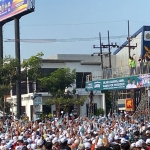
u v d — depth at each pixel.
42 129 31.12
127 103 53.19
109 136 23.64
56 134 28.06
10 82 57.88
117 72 45.88
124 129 28.78
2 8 66.31
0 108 58.19
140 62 45.06
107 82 45.97
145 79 39.72
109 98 72.31
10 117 56.66
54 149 18.31
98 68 75.06
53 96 63.44
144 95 45.97
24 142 23.08
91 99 52.94
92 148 20.92
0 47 66.88
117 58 75.94
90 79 50.41
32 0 60.59
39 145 18.31
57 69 67.62
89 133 26.23
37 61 59.94
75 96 67.88
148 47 60.12
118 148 15.64
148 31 60.31
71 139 22.45
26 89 73.94
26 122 42.94
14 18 63.25
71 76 64.06
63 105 61.31
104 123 34.56
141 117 41.84
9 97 76.19
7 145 22.17
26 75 59.47
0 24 67.31
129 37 62.44
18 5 62.41
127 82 42.62
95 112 68.69
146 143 18.52
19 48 61.62
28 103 72.19
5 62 58.41
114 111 57.25
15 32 62.50
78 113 67.12
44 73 69.88
